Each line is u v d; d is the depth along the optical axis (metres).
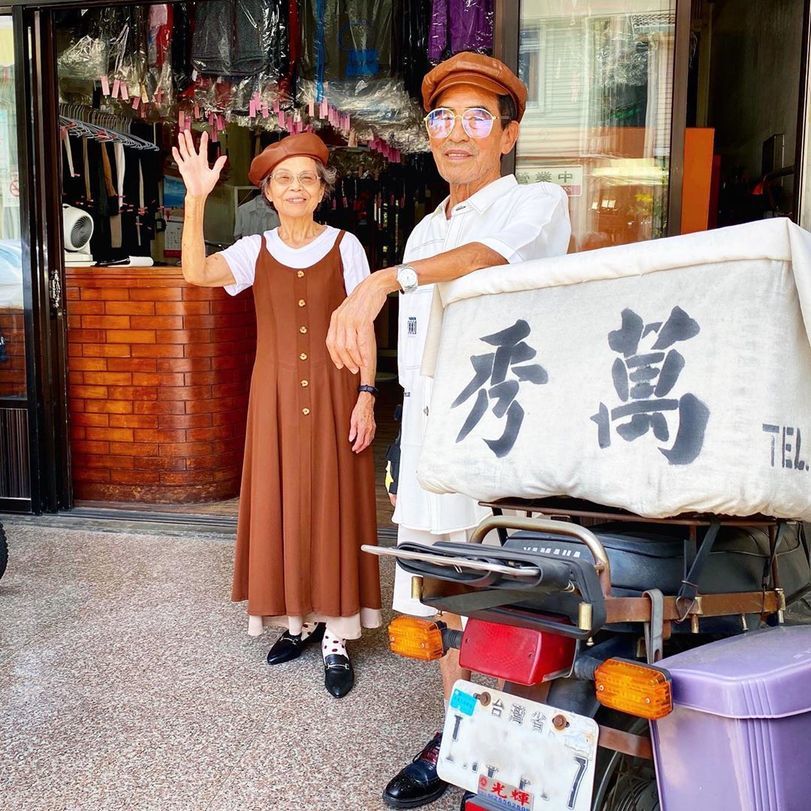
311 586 2.74
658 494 1.33
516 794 1.51
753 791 1.32
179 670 2.81
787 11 5.14
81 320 4.88
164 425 4.90
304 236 2.79
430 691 2.68
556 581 1.31
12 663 2.85
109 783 2.15
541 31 3.45
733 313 1.32
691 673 1.36
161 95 4.85
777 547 1.71
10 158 4.47
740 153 6.28
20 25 4.31
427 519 2.14
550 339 1.52
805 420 1.30
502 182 2.10
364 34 4.86
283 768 2.22
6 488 4.64
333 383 2.73
